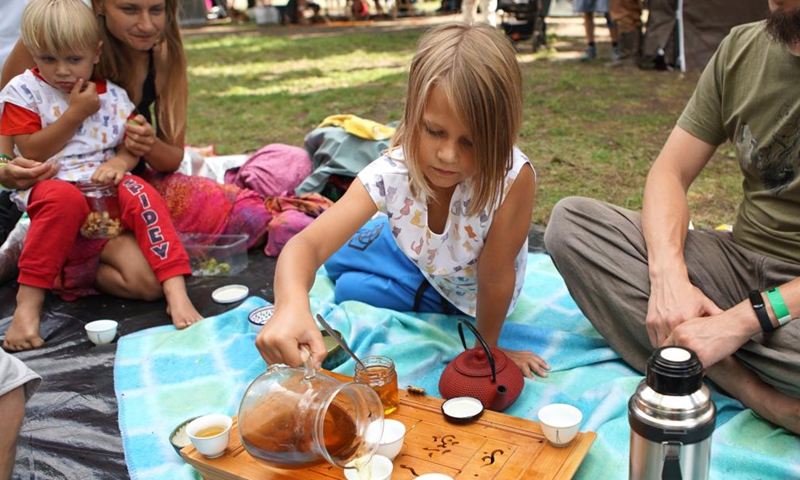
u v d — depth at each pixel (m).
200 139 6.28
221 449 1.84
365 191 2.26
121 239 3.18
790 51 2.11
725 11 7.78
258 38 13.33
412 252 2.46
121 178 3.15
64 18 2.94
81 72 3.06
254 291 3.26
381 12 16.25
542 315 2.95
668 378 1.37
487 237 2.36
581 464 1.96
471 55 1.93
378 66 9.78
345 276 3.03
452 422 1.99
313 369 1.66
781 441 2.04
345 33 13.61
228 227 3.60
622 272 2.33
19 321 2.85
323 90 8.25
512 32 10.64
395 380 2.07
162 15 3.22
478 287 2.48
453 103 1.91
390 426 1.91
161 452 2.14
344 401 1.63
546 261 3.42
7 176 2.97
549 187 4.61
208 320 2.87
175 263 3.07
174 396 2.43
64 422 2.32
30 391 1.79
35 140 3.09
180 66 3.45
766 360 2.01
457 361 2.23
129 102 3.35
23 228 3.33
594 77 7.99
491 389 2.13
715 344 1.95
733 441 2.06
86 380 2.57
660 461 1.39
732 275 2.33
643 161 5.08
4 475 1.74
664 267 2.21
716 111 2.41
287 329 1.75
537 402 2.29
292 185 4.02
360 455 1.59
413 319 2.80
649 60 8.33
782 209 2.28
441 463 1.83
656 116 6.29
